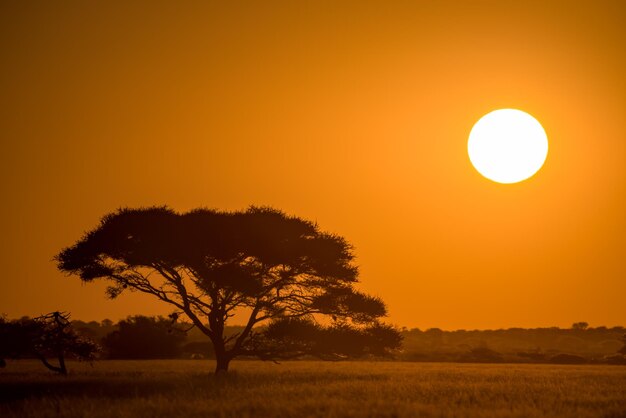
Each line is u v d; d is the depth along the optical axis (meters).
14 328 112.00
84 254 106.75
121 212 109.69
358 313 111.44
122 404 66.88
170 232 105.75
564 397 76.12
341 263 110.56
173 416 60.19
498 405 69.00
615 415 63.56
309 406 65.50
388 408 63.97
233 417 58.06
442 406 66.81
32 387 89.00
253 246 106.12
